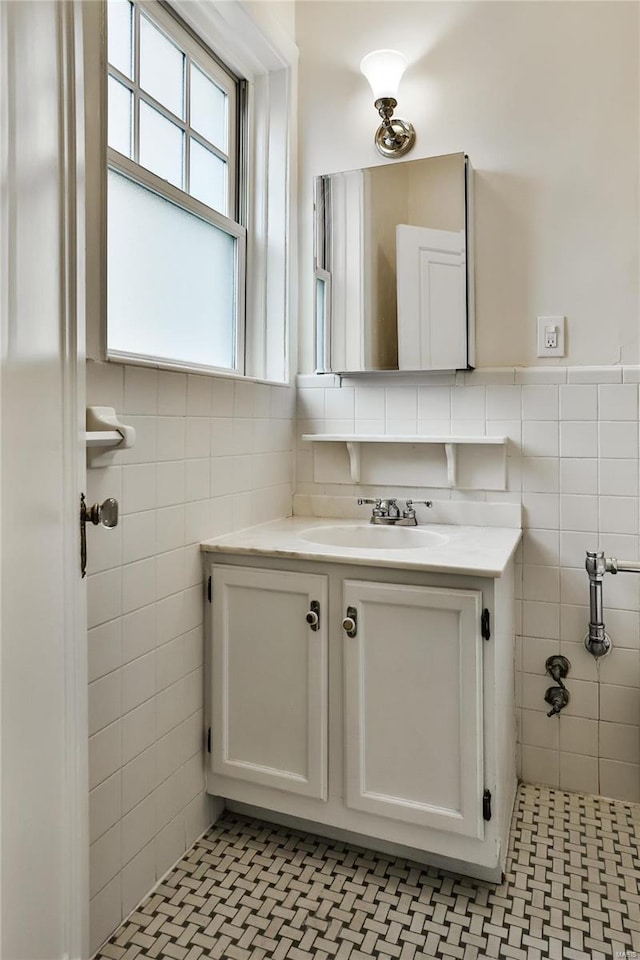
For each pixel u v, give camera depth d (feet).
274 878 4.74
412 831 4.68
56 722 2.40
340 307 6.49
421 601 4.52
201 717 5.27
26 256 2.09
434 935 4.16
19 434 2.05
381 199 6.32
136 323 4.97
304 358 6.88
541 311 5.89
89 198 3.96
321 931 4.20
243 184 6.63
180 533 4.93
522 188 5.93
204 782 5.33
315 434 6.69
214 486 5.40
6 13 1.92
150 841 4.59
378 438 6.15
